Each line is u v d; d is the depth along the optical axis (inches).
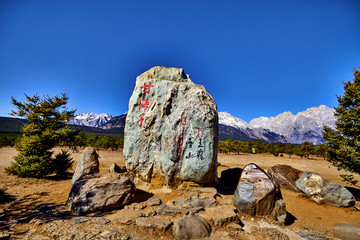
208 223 259.8
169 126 405.4
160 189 386.9
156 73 462.6
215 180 423.8
